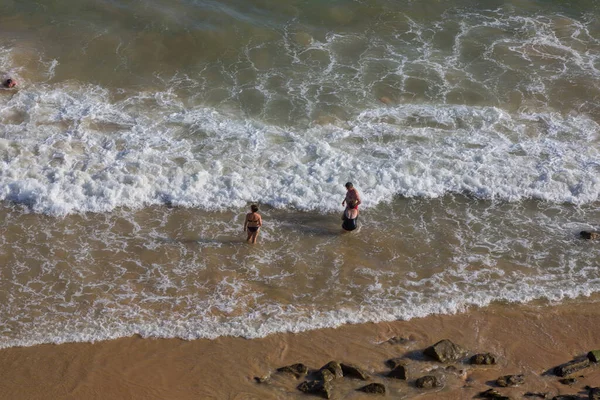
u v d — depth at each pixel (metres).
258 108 20.39
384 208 17.73
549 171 18.73
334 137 19.50
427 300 15.07
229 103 20.55
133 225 16.84
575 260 16.34
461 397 12.52
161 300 14.78
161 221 17.02
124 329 14.00
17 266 15.48
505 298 15.18
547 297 15.25
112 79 21.12
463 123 20.22
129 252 16.02
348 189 16.48
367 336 14.08
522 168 18.83
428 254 16.38
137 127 19.55
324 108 20.48
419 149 19.25
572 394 12.64
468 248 16.61
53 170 17.98
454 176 18.53
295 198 17.70
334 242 16.64
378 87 21.36
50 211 17.06
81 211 17.14
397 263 16.09
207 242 16.45
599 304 15.12
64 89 20.66
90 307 14.53
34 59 21.55
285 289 15.25
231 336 13.95
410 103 20.86
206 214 17.33
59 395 12.41
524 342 14.06
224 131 19.53
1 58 21.45
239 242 16.52
